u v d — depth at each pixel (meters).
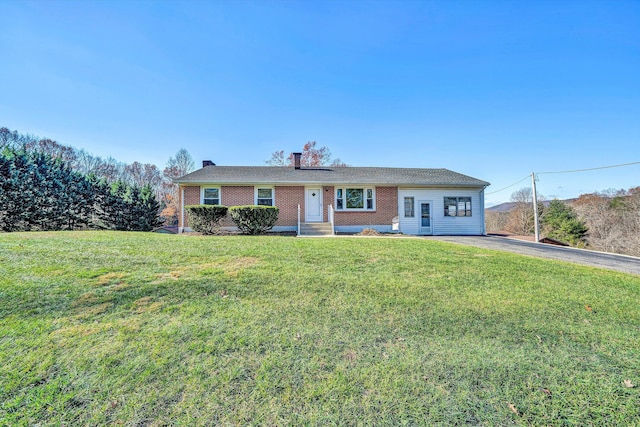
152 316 3.38
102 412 1.96
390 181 15.56
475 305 3.98
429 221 16.09
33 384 2.20
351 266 5.85
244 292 4.23
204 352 2.69
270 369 2.47
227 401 2.08
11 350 2.61
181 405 2.04
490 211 31.73
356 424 1.90
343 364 2.57
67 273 4.68
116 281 4.45
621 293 4.71
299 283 4.68
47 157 16.42
